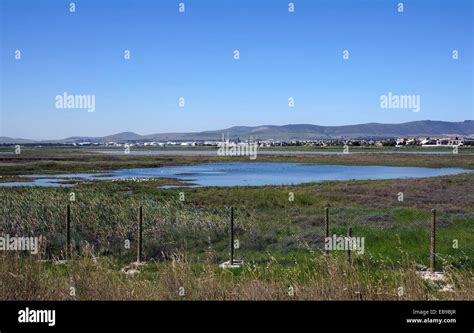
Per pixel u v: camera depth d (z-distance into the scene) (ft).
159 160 379.14
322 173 244.22
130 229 63.10
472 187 144.15
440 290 26.86
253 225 70.38
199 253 54.03
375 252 48.73
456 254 47.60
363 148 594.24
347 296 22.91
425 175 219.61
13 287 23.45
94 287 24.54
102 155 441.27
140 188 153.58
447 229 62.95
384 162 336.49
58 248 52.70
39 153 461.37
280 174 238.89
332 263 26.53
